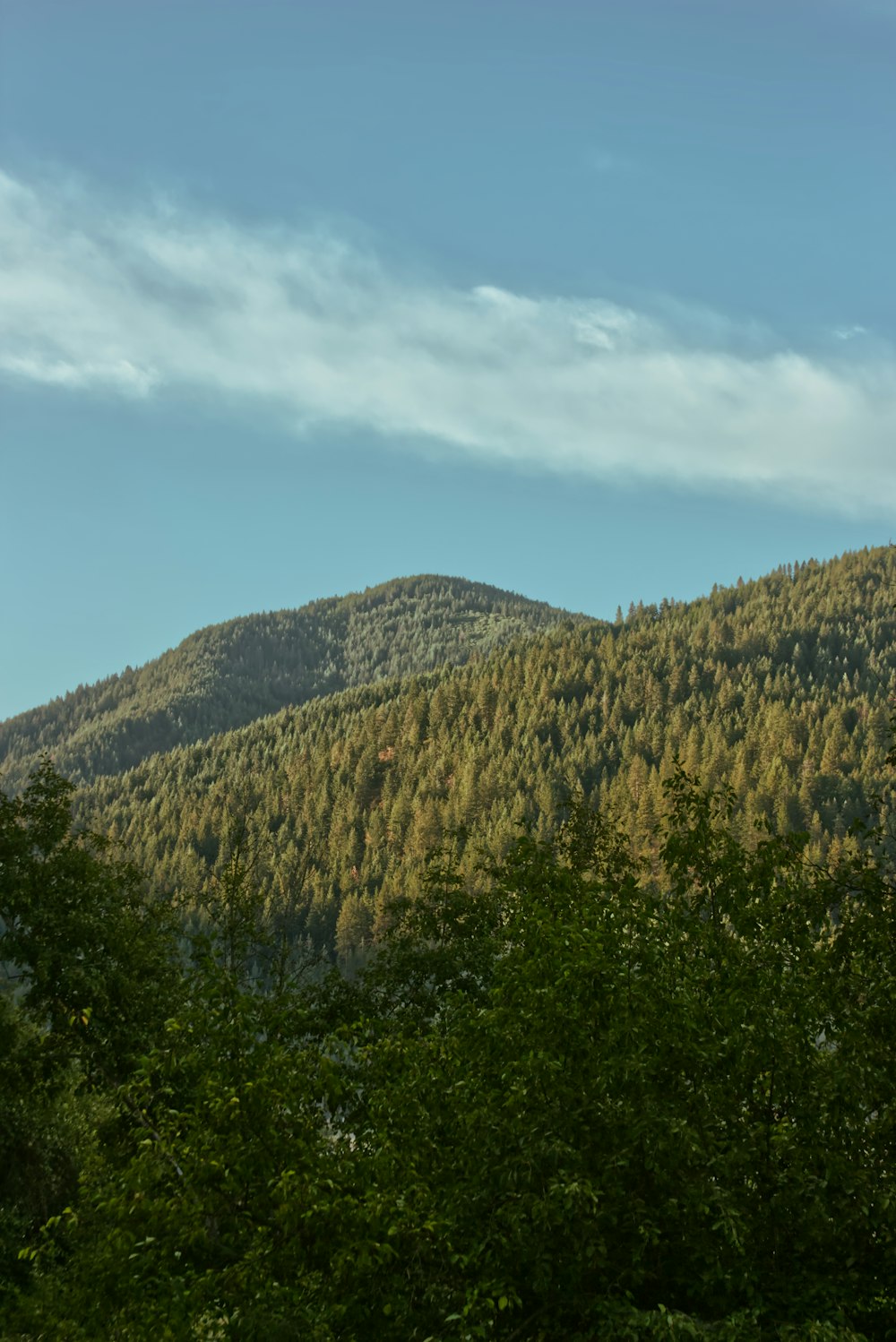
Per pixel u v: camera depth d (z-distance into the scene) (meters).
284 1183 11.78
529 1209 11.85
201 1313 11.98
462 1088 13.59
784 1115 13.71
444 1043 14.70
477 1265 11.98
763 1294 12.12
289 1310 11.66
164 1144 12.88
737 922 16.39
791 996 14.62
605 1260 11.63
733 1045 13.48
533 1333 12.02
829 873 17.45
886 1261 12.41
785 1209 12.68
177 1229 12.36
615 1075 12.43
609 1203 12.13
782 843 17.42
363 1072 17.73
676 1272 12.32
